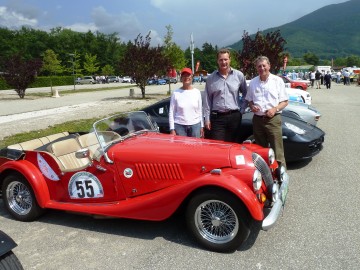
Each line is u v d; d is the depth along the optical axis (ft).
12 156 16.63
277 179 15.34
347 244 13.15
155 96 84.79
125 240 14.21
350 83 140.97
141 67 76.43
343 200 17.37
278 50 61.11
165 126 24.80
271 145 18.94
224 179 12.35
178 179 13.69
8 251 9.51
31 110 61.16
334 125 38.50
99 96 92.53
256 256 12.60
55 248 13.83
